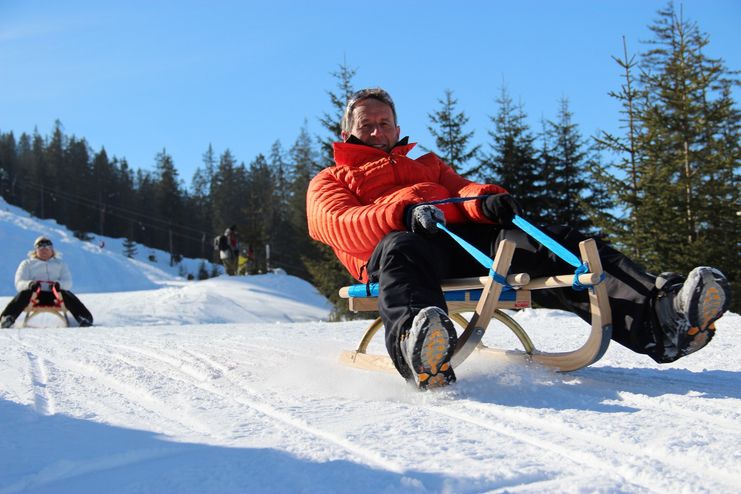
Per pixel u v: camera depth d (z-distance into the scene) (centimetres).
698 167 1709
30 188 8631
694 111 1719
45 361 356
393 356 221
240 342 458
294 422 187
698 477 126
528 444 155
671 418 176
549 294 271
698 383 241
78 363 342
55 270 966
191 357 356
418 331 202
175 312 1702
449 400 213
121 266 4541
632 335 235
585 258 224
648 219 1653
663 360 234
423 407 207
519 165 2581
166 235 8250
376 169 310
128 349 416
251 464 141
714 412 182
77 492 126
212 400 228
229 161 8719
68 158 8925
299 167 4141
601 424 169
